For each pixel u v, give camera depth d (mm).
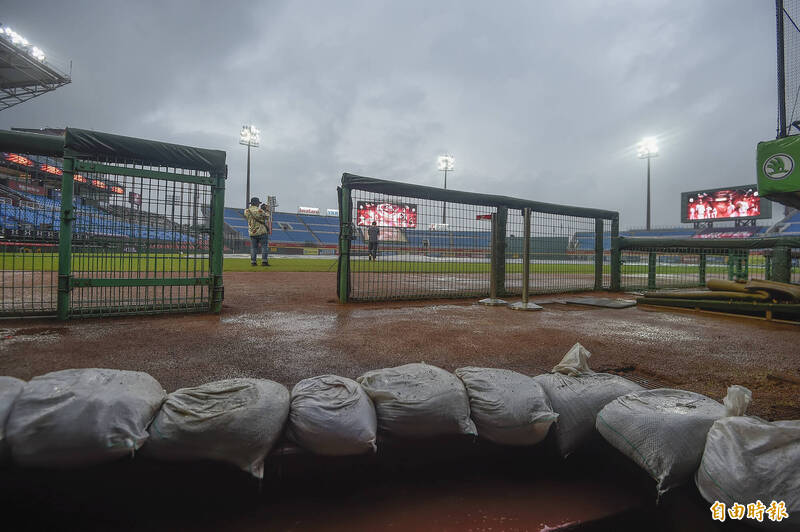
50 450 1151
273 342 3021
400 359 2625
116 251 4016
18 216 4395
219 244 4375
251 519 1317
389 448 1488
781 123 4473
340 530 1271
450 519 1337
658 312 5391
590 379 1805
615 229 8273
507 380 1662
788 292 4617
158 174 4031
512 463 1646
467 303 5918
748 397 1393
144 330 3385
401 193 5719
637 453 1388
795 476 1123
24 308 3990
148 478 1298
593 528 1359
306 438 1371
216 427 1272
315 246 37781
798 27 4359
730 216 37125
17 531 1212
